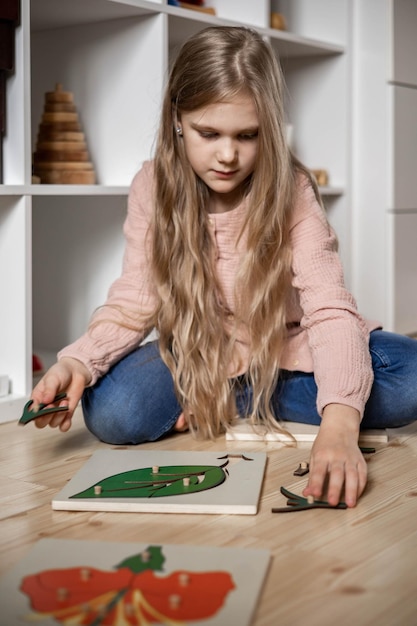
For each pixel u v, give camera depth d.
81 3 1.72
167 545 0.92
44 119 1.84
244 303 1.38
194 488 1.10
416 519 1.02
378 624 0.77
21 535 0.98
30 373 1.58
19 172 1.55
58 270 2.09
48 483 1.18
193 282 1.39
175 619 0.76
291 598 0.82
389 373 1.36
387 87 2.34
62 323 2.10
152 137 1.85
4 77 1.55
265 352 1.37
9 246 1.57
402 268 2.42
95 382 1.36
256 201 1.32
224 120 1.23
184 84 1.26
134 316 1.41
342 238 2.40
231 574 0.85
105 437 1.36
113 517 1.03
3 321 1.60
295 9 2.45
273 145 1.29
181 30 1.96
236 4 2.18
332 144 2.41
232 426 1.42
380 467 1.24
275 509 1.04
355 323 1.25
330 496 1.04
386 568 0.89
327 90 2.40
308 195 1.39
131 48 1.86
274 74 1.32
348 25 2.36
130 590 0.81
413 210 2.46
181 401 1.40
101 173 1.94
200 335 1.39
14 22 1.52
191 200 1.38
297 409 1.43
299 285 1.33
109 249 1.99
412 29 2.41
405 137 2.40
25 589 0.82
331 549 0.94
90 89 1.94
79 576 0.84
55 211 2.07
